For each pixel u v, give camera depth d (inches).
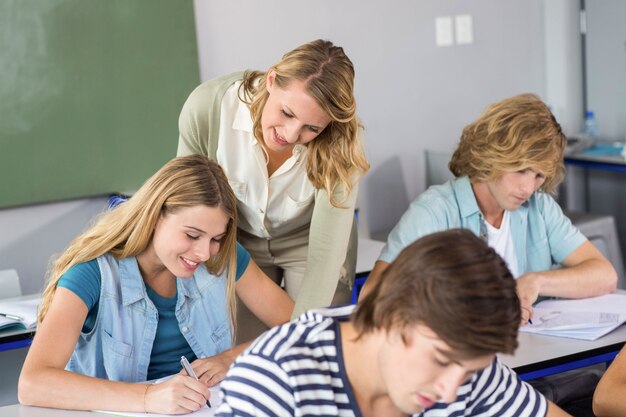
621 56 210.4
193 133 109.0
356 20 193.8
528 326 103.3
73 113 166.1
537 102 106.3
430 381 51.0
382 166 201.2
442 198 111.3
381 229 203.0
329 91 89.9
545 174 106.2
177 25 172.9
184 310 93.5
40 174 164.9
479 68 210.7
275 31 184.9
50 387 82.2
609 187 220.4
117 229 89.3
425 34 202.5
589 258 115.6
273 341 56.8
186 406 81.1
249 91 103.6
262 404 55.2
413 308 49.6
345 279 120.7
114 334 90.0
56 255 97.2
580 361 94.4
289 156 107.2
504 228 113.2
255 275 99.6
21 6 159.6
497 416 64.3
